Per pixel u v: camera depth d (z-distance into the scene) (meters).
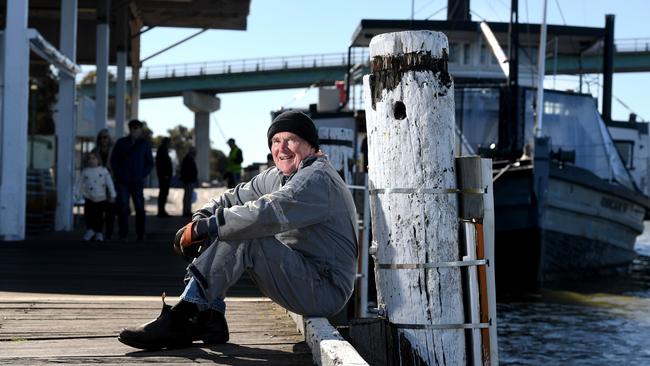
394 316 4.09
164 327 4.12
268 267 3.97
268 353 4.20
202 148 73.81
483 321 4.05
